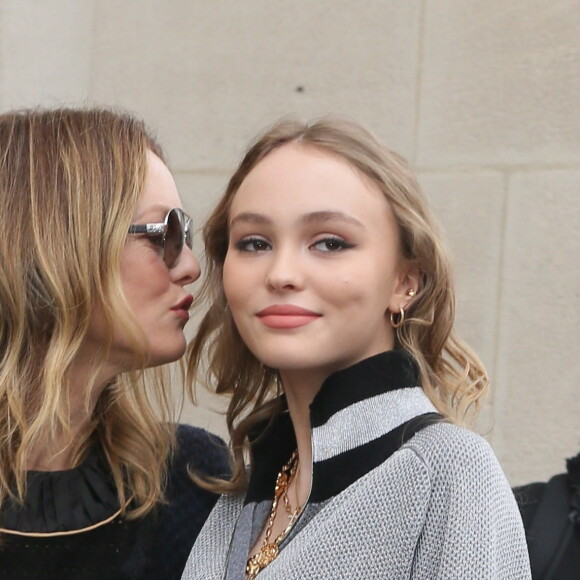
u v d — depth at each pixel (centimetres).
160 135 631
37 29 653
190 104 625
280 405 333
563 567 361
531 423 526
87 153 354
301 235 289
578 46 525
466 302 544
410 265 306
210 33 623
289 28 600
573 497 371
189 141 623
